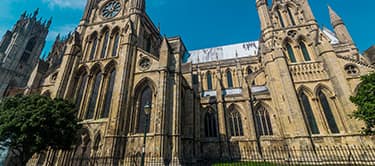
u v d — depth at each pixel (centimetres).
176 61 3856
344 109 3781
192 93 4578
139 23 4466
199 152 4253
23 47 10038
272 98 4559
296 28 5041
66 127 2780
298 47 4838
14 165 3397
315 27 4838
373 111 2688
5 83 8881
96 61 4219
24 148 2661
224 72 6831
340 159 3391
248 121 4484
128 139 3189
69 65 4209
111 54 4266
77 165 3219
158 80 3500
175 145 3066
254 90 5234
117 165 2961
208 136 4769
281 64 4525
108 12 4988
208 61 7788
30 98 2923
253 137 4269
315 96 4156
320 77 4303
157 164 2780
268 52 4909
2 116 2631
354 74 4066
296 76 4441
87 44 4566
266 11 5456
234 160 4081
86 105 3831
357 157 3334
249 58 6888
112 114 3284
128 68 3744
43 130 2597
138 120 3388
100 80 4069
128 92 3544
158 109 3184
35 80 4416
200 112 5000
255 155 4069
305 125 3812
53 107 2822
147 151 2978
